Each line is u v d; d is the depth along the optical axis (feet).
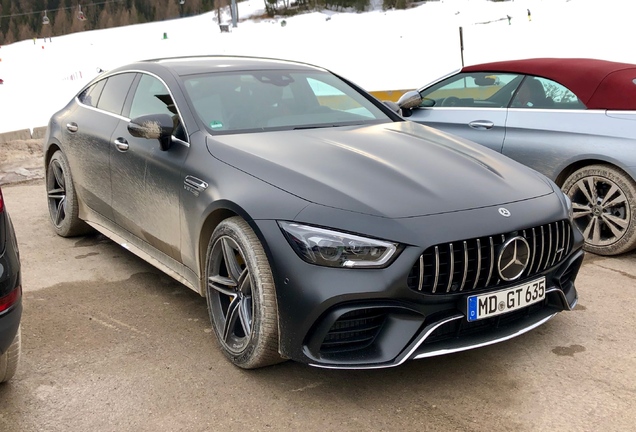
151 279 13.92
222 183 9.91
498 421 8.41
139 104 13.20
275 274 8.78
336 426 8.32
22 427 8.32
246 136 11.14
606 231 15.71
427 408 8.75
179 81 12.39
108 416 8.57
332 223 8.55
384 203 8.82
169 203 11.30
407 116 19.02
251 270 9.14
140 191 12.32
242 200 9.34
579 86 15.80
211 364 10.02
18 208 20.17
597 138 14.96
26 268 14.60
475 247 8.73
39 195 22.04
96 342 10.82
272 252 8.78
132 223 12.98
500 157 11.45
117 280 13.84
